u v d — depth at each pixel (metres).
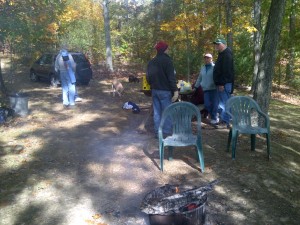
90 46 20.94
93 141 6.72
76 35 20.62
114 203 4.40
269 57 6.76
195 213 3.56
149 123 7.88
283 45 15.77
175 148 6.28
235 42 15.40
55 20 15.01
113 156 5.94
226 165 5.51
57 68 9.56
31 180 5.07
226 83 7.21
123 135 7.09
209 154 5.98
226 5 12.77
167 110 5.38
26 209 4.28
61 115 8.76
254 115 6.80
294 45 15.80
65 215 4.13
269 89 6.88
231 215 4.12
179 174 5.21
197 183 4.91
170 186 4.14
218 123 7.64
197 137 5.21
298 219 4.08
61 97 11.12
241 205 4.35
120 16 24.78
